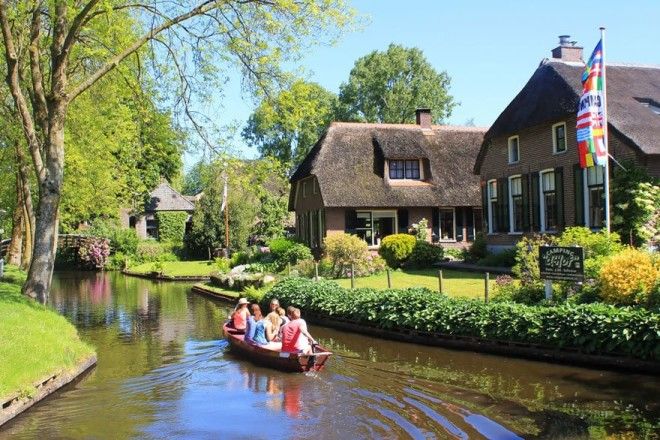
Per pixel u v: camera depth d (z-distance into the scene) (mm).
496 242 27000
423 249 27109
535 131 24031
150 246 45438
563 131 22516
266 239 45719
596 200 20750
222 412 9680
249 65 16172
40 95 16062
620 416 8836
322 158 32750
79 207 34531
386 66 55719
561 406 9383
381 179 32906
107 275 39625
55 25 15422
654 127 19391
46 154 15883
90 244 44250
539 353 12422
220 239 44219
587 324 11750
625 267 12508
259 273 26625
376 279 23031
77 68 18703
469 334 13656
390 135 34344
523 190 24781
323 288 18797
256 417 9398
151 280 35500
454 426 8711
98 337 16594
